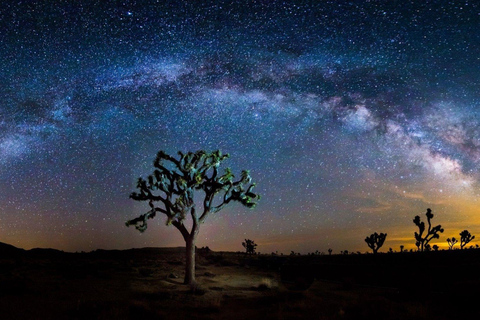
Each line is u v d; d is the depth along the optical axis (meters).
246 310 13.91
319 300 14.98
